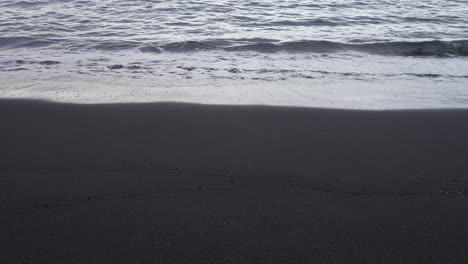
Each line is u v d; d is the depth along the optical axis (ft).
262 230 8.49
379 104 18.29
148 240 8.13
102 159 11.85
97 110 16.48
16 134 13.79
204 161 11.82
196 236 8.27
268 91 20.18
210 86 21.02
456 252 7.88
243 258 7.64
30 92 19.53
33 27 35.45
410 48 29.73
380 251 7.88
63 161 11.68
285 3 49.11
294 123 15.31
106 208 9.20
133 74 23.32
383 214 9.12
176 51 28.68
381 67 25.71
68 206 9.26
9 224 8.57
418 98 19.48
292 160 11.98
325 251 7.86
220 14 42.14
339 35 34.68
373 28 37.68
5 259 7.55
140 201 9.50
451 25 39.19
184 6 45.55
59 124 14.84
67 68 24.38
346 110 17.08
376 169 11.44
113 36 32.73
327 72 24.35
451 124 15.40
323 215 9.06
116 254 7.72
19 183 10.29
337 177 10.91
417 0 52.34
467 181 10.75
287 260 7.61
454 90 21.02
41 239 8.13
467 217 9.00
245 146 13.02
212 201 9.55
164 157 12.06
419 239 8.25
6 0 47.19
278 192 10.05
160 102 17.61
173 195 9.79
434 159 12.18
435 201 9.68
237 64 25.70
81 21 38.04
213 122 15.25
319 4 49.01
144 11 42.80
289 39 32.53
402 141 13.65
